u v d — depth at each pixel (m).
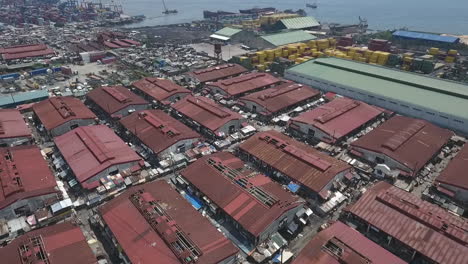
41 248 46.91
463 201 63.16
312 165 67.31
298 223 58.28
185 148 81.19
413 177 69.12
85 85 127.75
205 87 125.12
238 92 116.06
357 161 76.00
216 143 83.25
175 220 52.75
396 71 121.75
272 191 60.28
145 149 80.62
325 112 93.00
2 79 135.25
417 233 50.84
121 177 68.88
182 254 46.00
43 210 59.84
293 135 89.50
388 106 103.06
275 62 149.25
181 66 153.50
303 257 47.09
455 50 165.12
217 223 57.44
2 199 57.75
